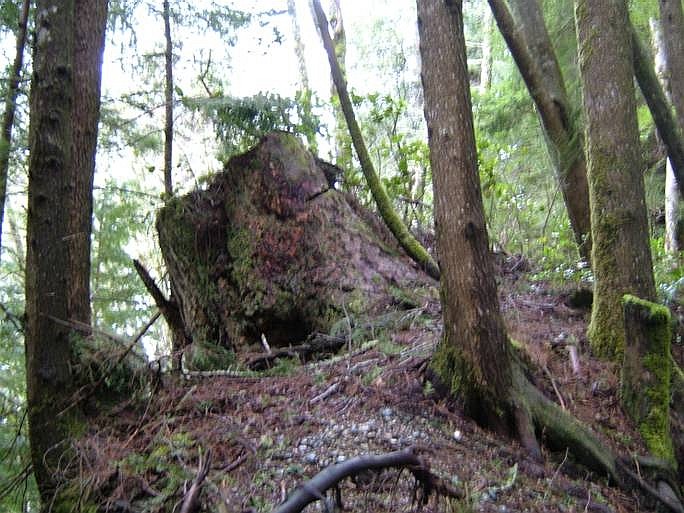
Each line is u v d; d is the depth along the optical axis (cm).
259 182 701
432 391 466
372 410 450
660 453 465
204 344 644
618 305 550
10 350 827
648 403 486
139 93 939
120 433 455
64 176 445
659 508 427
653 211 1255
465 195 440
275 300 663
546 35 800
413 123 1491
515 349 499
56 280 445
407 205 877
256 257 683
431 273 706
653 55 1180
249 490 356
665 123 760
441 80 441
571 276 723
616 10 559
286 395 483
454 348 457
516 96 1127
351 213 708
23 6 748
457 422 443
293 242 677
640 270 549
